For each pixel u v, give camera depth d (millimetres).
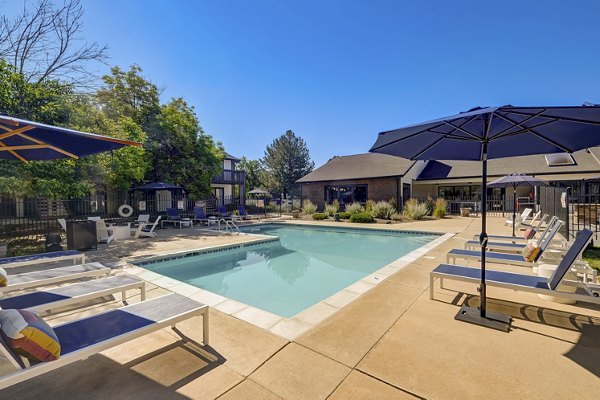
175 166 19406
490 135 4117
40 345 2010
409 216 17719
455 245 8711
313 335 3234
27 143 3934
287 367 2656
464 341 3088
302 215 20875
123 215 15844
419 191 25922
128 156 13609
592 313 3768
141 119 18250
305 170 50750
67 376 2525
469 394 2277
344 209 23797
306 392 2324
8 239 10805
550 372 2539
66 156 4305
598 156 18547
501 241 8148
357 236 13453
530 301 4203
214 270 7785
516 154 4500
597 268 5695
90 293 3580
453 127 3689
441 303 4168
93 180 12742
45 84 10852
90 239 8664
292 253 9875
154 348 2975
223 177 29844
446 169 24203
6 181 8336
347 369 2619
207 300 4371
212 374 2561
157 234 12477
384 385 2398
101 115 12773
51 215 13211
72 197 12211
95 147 3830
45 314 3926
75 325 2627
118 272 6094
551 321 3555
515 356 2795
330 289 6344
